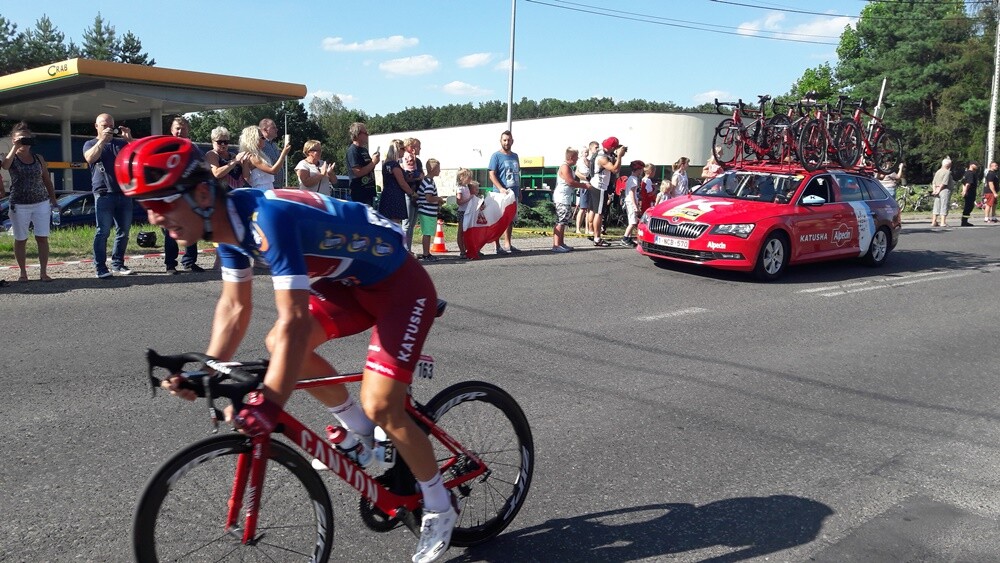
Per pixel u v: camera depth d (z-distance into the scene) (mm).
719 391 5281
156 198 2143
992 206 22109
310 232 2359
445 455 2990
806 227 10320
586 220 14336
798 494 3723
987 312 8523
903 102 48812
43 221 7707
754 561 3072
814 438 4488
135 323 6301
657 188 15125
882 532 3367
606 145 12633
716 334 6953
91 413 4277
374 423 2695
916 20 49188
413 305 2656
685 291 9039
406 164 9969
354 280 2621
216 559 2492
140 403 4457
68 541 2943
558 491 3643
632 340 6574
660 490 3697
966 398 5379
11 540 2930
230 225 2293
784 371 5844
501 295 8242
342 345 5910
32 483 3420
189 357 2359
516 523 3324
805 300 8805
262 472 2467
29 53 51594
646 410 4824
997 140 43906
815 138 11469
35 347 5508
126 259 9383
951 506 3658
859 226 11172
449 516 2773
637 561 3033
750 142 12242
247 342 5902
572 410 4754
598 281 9398
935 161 47250
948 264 12352
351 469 2658
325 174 9500
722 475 3906
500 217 10961
